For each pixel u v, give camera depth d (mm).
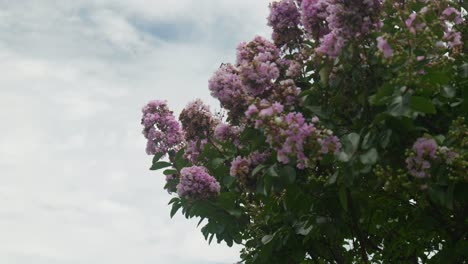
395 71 5535
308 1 6578
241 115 6688
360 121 6043
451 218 6184
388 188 5391
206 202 7938
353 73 5926
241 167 6719
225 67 7180
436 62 5320
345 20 5730
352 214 6309
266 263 7258
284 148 5414
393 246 7191
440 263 6039
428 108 5094
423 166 5164
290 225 6801
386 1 5965
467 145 5262
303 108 6352
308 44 7133
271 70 6359
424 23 5289
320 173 6285
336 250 7453
